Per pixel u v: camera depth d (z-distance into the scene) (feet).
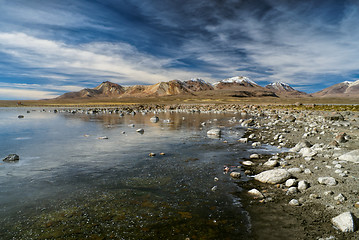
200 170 40.34
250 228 22.13
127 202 27.84
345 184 30.09
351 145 53.16
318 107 247.50
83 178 36.35
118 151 55.31
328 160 42.14
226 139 71.67
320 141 61.41
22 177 36.78
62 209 25.98
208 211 25.66
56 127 105.09
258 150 55.67
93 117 170.40
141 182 34.58
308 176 34.35
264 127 101.55
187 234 21.26
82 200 28.35
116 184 33.76
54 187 32.58
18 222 23.27
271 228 22.06
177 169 40.88
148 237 20.80
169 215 24.77
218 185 33.37
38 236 20.93
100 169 41.01
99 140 70.44
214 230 21.88
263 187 32.45
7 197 29.19
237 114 196.75
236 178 36.37
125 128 100.83
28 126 109.09
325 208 25.07
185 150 56.18
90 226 22.57
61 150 56.49
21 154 52.39
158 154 52.13
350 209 24.13
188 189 31.94
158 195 29.91
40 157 49.65
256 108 267.59
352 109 206.18
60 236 20.93
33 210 25.77
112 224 22.94
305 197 28.12
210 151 55.01
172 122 128.16
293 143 62.34
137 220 23.73
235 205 27.04
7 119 151.33
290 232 21.29
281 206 26.43
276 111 206.08
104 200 28.37
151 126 108.37
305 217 23.77
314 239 20.11
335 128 83.87
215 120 138.82
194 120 140.26
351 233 20.58
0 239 20.38
